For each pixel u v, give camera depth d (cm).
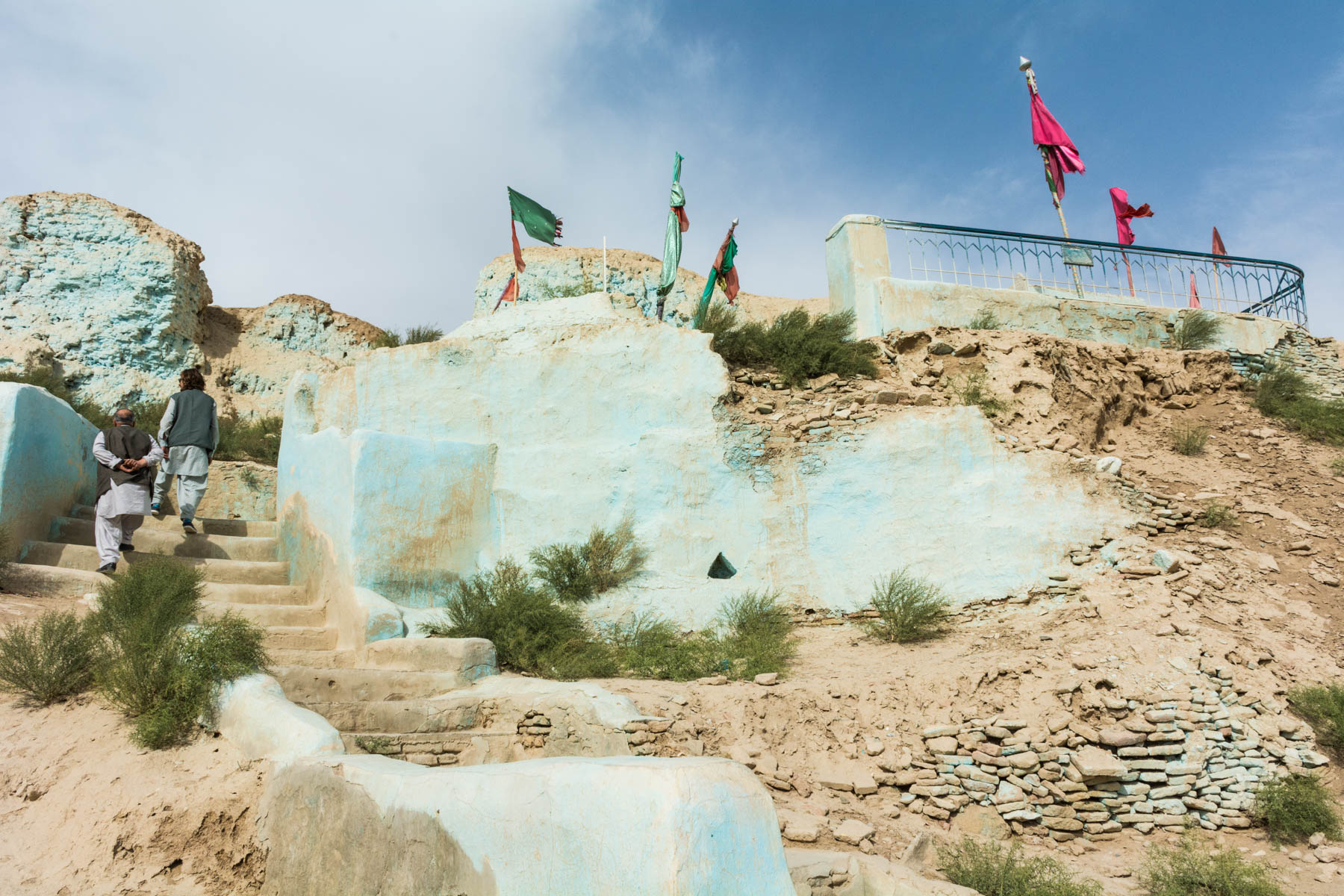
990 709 734
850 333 1320
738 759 673
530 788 339
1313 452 1208
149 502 783
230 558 957
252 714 519
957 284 1366
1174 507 1036
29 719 534
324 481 960
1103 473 1045
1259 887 556
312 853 436
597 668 849
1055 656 792
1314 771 704
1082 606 906
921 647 896
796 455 1091
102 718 539
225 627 594
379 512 929
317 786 444
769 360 1227
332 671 665
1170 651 784
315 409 1170
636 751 638
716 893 285
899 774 690
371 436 941
